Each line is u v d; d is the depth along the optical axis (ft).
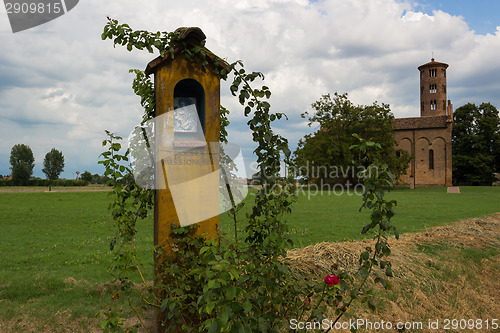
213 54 12.67
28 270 24.12
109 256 28.58
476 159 217.77
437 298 19.02
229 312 8.59
